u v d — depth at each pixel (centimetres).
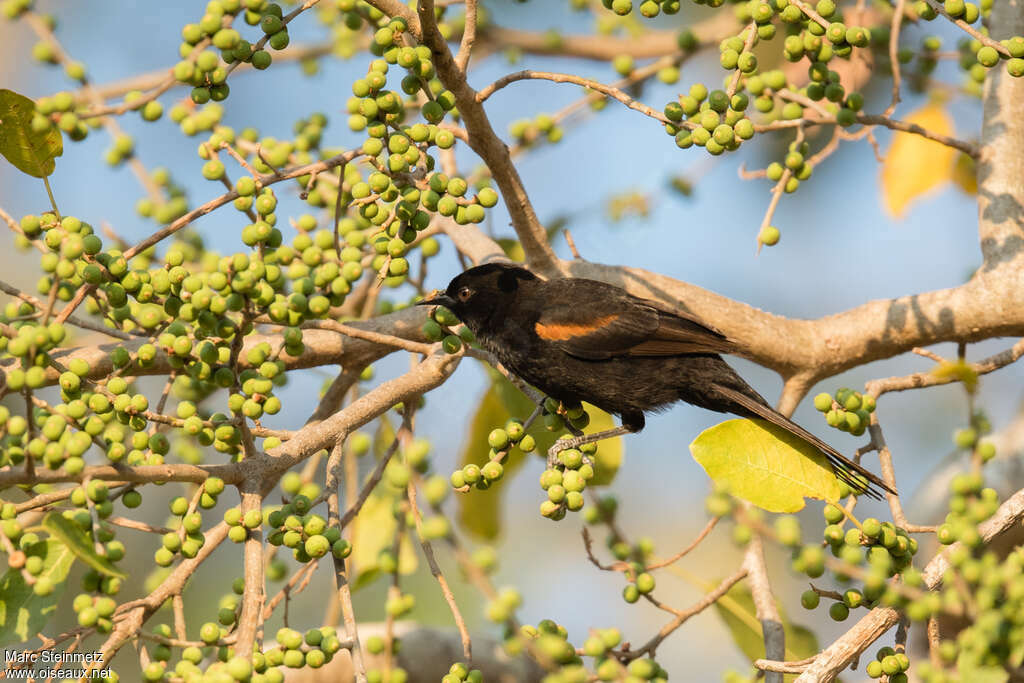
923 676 744
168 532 747
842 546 811
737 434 859
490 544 1287
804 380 1159
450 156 1215
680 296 1180
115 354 782
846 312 1152
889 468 888
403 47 865
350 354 1127
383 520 1159
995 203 1098
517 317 1144
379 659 1099
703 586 1098
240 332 770
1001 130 1113
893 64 1027
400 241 823
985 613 739
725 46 897
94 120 1095
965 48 1242
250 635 729
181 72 788
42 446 686
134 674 1402
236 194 807
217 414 795
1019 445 1236
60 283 809
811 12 911
